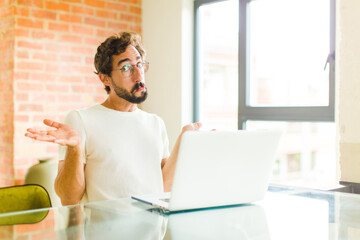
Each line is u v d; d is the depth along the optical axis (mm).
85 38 3373
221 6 3449
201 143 1172
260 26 3312
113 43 1818
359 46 2277
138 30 3764
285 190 1606
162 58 3637
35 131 1404
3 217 1091
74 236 923
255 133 1269
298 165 6223
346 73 2334
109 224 1038
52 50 3189
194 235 951
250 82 3299
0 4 3133
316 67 2953
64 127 1471
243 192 1303
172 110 3564
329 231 991
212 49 5203
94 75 3436
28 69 3072
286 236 949
